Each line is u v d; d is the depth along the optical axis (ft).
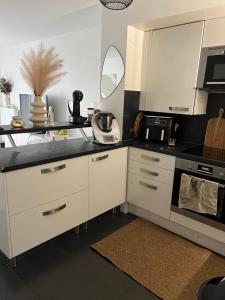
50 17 10.44
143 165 8.22
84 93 13.03
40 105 7.18
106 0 4.82
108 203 8.30
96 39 11.84
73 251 7.00
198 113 7.91
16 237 5.81
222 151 7.53
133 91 8.68
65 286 5.75
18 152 6.63
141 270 6.34
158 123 8.60
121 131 8.73
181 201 7.17
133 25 7.75
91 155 7.22
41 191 6.09
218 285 2.97
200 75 7.30
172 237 7.81
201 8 6.21
